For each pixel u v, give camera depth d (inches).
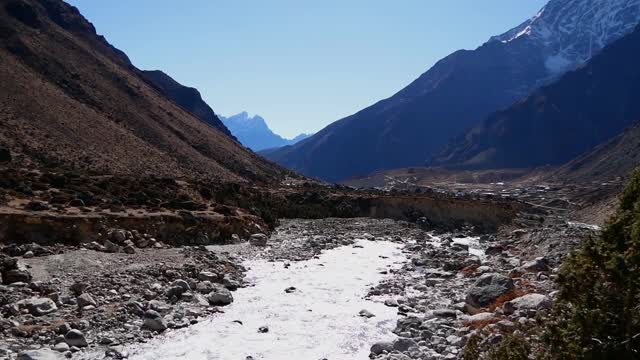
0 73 2847.0
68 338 607.8
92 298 742.5
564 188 6230.3
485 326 624.1
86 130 2903.5
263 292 920.3
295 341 673.0
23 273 780.6
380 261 1273.4
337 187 3855.8
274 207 2340.1
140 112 4042.8
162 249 1173.7
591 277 391.9
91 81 3927.2
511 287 763.4
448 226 2404.0
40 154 2249.0
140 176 2142.0
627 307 366.6
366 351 642.2
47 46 3946.9
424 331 673.0
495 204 2625.5
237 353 626.2
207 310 784.9
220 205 1692.9
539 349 447.2
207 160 3878.0
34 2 4744.1
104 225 1167.0
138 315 719.7
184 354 615.5
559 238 1171.3
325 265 1197.1
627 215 403.9
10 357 546.9
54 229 1093.8
